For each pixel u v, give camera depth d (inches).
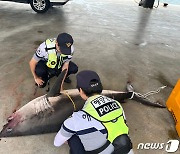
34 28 233.8
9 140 104.7
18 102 128.0
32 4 274.1
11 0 273.1
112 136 66.3
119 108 69.5
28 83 145.1
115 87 152.2
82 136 67.9
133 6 354.6
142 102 136.5
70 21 262.7
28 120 100.7
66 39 102.3
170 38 247.4
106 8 329.4
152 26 277.0
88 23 262.5
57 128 105.4
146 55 201.8
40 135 108.5
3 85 141.0
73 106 107.9
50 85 143.9
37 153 100.7
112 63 181.3
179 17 325.4
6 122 113.7
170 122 125.6
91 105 66.9
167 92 152.4
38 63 128.0
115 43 218.4
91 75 70.6
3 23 240.8
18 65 164.6
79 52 192.4
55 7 309.0
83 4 336.8
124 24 272.5
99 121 65.3
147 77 167.5
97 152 70.9
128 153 71.9
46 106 105.1
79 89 71.4
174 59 200.8
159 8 360.5
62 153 101.6
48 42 115.8
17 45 194.7
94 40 219.6
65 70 107.7
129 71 172.7
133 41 227.9
